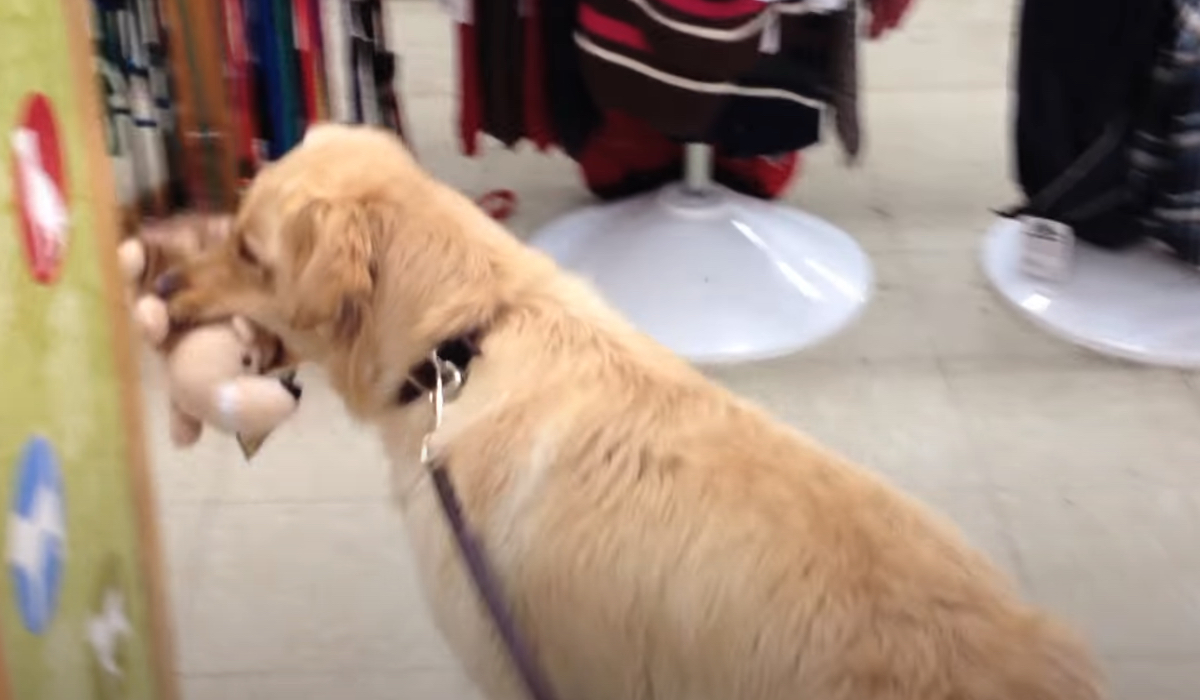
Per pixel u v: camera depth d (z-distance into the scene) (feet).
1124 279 10.23
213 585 8.01
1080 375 9.60
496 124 9.97
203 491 8.64
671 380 5.41
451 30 14.07
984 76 13.39
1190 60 9.10
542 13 9.57
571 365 5.36
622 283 10.08
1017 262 10.52
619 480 5.12
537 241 10.66
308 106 9.23
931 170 11.92
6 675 4.12
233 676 7.44
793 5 8.79
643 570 5.02
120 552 5.13
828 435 9.06
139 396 5.15
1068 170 9.87
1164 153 9.57
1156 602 7.85
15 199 4.15
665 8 8.32
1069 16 9.31
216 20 8.87
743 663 4.84
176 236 6.09
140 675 5.42
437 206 5.53
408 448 5.60
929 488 8.64
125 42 8.91
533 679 5.42
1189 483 8.68
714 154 10.92
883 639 4.68
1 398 4.13
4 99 4.07
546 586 5.23
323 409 9.26
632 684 5.21
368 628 7.73
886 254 10.83
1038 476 8.75
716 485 5.03
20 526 4.28
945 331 10.02
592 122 10.11
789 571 4.82
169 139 9.20
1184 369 9.64
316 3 9.02
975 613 4.79
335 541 8.30
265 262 5.42
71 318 4.58
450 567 5.55
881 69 13.47
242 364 5.76
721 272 10.12
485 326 5.41
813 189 11.65
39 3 4.26
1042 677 4.66
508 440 5.29
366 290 5.25
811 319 9.98
